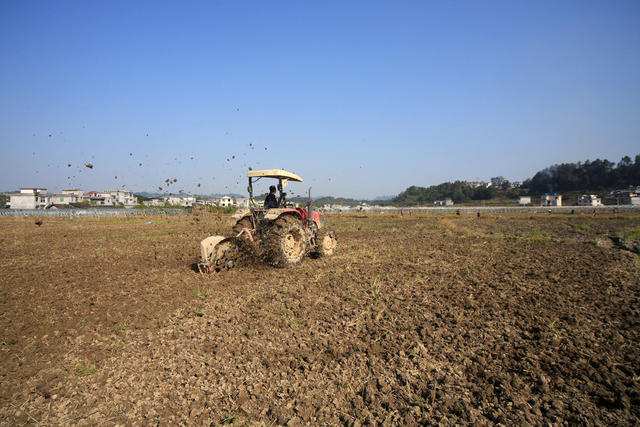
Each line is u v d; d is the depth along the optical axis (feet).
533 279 25.27
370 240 51.19
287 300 20.17
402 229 74.18
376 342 14.61
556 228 82.38
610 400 10.64
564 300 20.13
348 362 13.06
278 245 28.14
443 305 19.34
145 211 148.66
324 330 15.97
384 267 29.50
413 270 28.27
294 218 30.30
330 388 11.48
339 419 10.00
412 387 11.59
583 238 57.26
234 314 18.13
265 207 31.99
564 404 10.55
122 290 23.22
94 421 9.99
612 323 16.63
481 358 13.14
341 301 20.12
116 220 114.62
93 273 28.73
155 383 11.89
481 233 65.62
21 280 26.48
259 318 17.48
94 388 11.62
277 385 11.68
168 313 18.53
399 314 17.94
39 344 14.89
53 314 18.63
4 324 17.24
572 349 13.89
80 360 13.52
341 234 61.98
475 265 30.50
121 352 14.12
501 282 24.34
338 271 27.20
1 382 11.97
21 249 43.78
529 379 11.97
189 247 44.21
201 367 12.84
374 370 12.49
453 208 247.70
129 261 34.22
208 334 15.67
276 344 14.58
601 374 12.12
